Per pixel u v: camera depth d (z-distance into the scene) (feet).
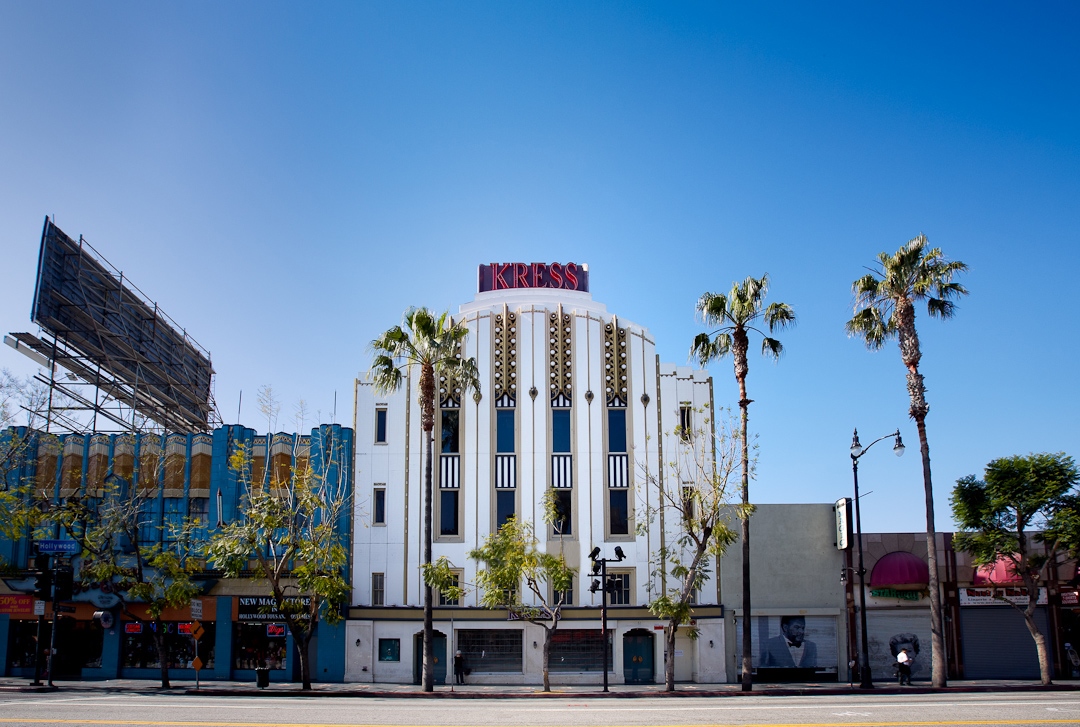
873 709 86.58
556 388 148.25
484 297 154.61
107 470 141.69
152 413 190.19
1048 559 127.03
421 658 138.10
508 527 122.21
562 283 157.48
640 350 149.79
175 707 87.71
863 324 131.44
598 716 81.92
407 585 141.18
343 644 138.00
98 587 138.00
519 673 137.18
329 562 122.01
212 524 142.10
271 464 145.07
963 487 130.00
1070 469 123.54
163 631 118.73
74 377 169.17
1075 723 75.46
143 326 187.93
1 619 139.23
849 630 139.85
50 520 138.72
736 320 124.88
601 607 138.62
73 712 81.61
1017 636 139.64
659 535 142.51
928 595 141.28
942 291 126.82
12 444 136.98
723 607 139.44
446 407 147.54
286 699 102.73
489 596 115.24
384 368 125.39
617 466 145.69
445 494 144.36
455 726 74.49
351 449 145.79
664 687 127.34
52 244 153.69
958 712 83.51
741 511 121.08
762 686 126.82
